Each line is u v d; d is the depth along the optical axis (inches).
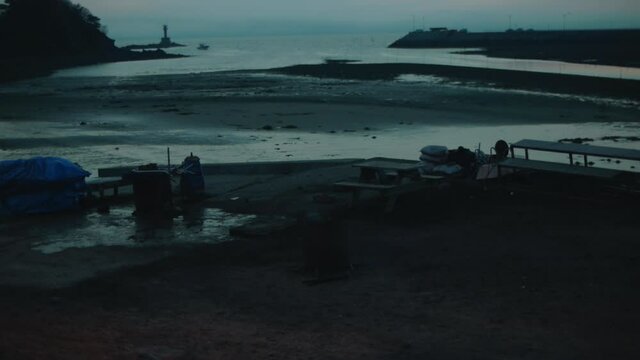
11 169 479.5
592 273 308.3
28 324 256.7
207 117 1614.2
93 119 1620.3
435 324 258.2
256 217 453.7
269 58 6343.5
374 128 1395.2
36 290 315.0
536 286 295.6
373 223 419.5
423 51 7603.4
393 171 483.2
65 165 490.9
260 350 233.9
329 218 325.7
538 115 1571.1
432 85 2490.2
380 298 291.4
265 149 1132.5
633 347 228.4
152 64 5457.7
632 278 299.0
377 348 235.3
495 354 227.1
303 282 316.8
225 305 289.6
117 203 511.2
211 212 474.6
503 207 437.4
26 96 2341.3
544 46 6855.3
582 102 1803.6
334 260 326.6
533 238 369.4
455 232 390.0
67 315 275.6
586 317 257.9
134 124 1510.8
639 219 396.8
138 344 237.9
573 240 361.4
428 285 305.4
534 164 485.7
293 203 481.7
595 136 1243.8
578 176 469.4
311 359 225.1
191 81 3029.0
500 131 1339.8
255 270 342.3
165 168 580.1
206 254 374.6
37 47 5895.7
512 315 263.7
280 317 271.9
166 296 304.0
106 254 379.6
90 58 6038.4
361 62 4891.7
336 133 1328.7
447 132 1334.9
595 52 5344.5
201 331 255.4
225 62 5585.6
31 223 454.0
